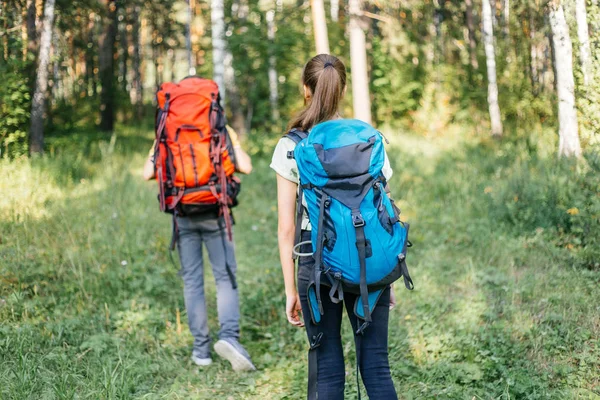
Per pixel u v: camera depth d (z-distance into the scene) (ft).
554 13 17.28
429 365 11.42
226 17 56.90
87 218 19.66
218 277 12.73
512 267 16.02
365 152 7.41
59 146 31.01
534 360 11.03
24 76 23.44
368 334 7.68
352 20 41.32
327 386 7.57
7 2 21.97
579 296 13.16
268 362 12.51
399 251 7.38
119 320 13.75
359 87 41.22
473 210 22.33
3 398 9.80
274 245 21.36
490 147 34.78
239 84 57.36
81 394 10.33
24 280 14.65
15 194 19.38
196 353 12.53
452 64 55.83
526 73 35.06
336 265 7.24
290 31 52.70
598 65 16.53
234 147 12.35
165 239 19.27
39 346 11.90
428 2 57.11
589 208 15.99
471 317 13.12
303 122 7.95
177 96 11.92
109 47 55.88
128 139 47.47
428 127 48.78
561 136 18.13
